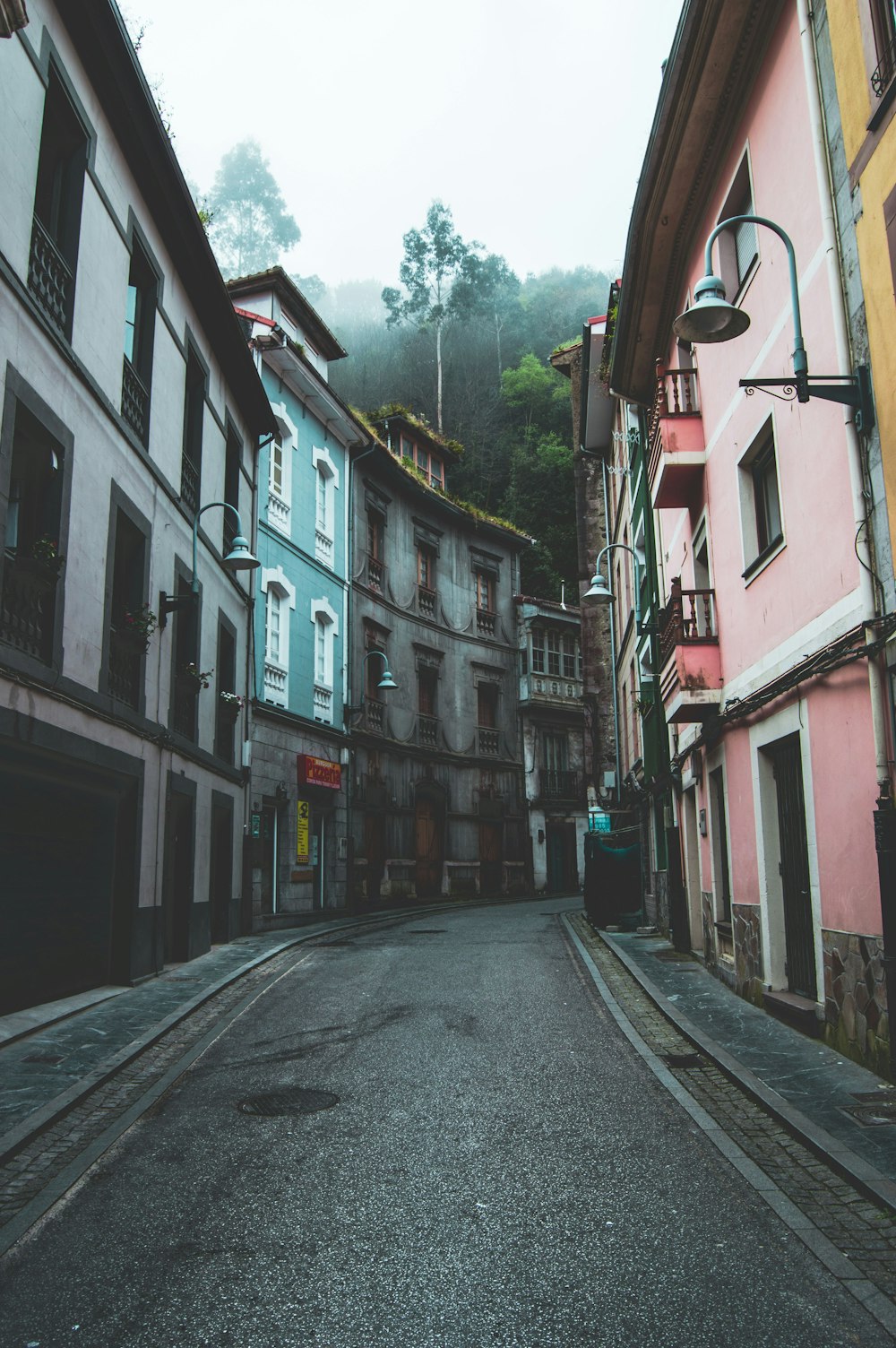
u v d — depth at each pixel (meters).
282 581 21.91
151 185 12.80
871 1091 6.50
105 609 10.98
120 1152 5.74
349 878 24.52
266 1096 6.86
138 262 12.91
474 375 55.25
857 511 7.22
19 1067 7.61
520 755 35.41
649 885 21.44
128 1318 3.71
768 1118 6.21
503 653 35.41
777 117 9.20
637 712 21.95
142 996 10.92
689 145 11.39
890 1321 3.62
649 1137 5.83
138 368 13.07
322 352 26.08
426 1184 5.09
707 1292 3.86
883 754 6.88
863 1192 4.86
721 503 11.53
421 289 62.16
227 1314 3.73
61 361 9.77
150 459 12.83
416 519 31.30
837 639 7.57
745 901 10.57
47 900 9.71
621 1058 7.89
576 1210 4.71
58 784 9.88
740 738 10.82
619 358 16.47
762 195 9.77
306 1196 4.95
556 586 44.25
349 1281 3.99
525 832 34.97
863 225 7.21
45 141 10.27
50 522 9.62
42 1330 3.63
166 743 13.10
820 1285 3.92
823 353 8.03
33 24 9.23
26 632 8.99
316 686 23.78
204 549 16.06
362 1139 5.85
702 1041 8.17
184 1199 4.94
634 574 20.45
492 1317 3.68
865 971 7.25
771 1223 4.54
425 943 16.55
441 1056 7.96
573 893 36.00
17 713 8.63
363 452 27.20
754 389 10.12
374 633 27.78
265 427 20.53
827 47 7.88
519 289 68.06
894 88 6.58
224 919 17.06
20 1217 4.73
